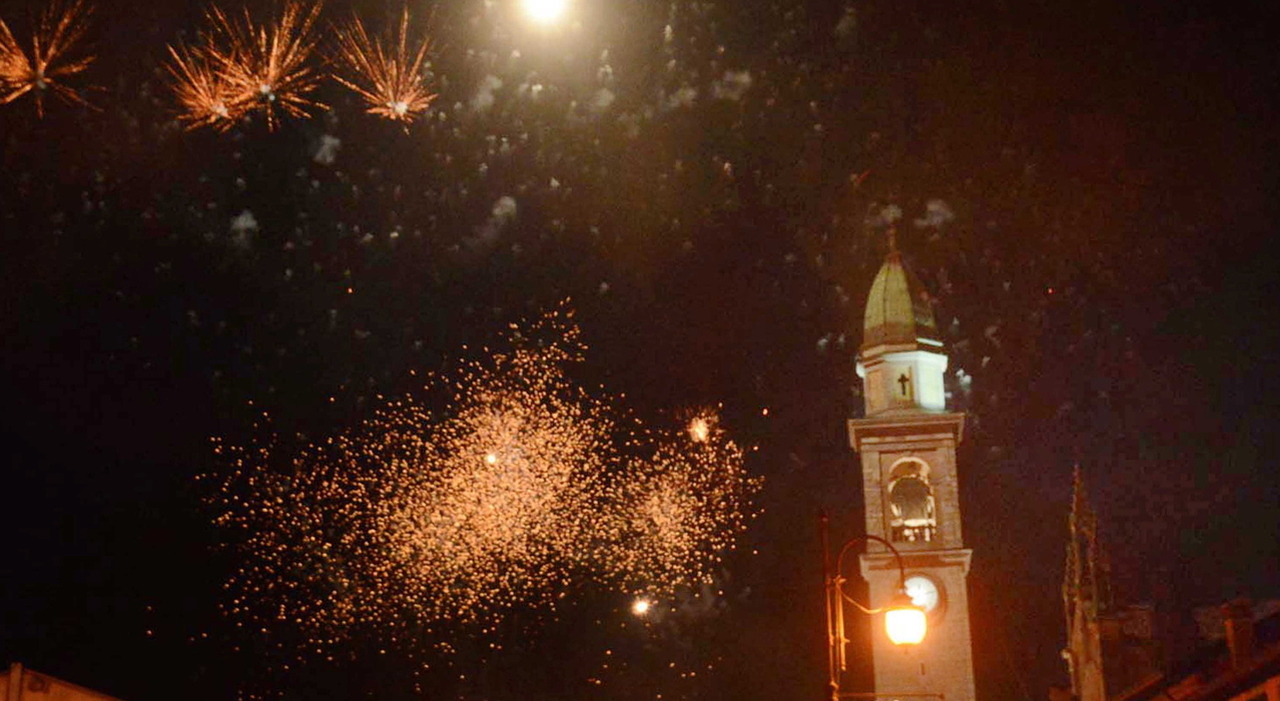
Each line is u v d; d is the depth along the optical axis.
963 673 61.50
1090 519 55.41
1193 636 52.56
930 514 64.00
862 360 68.94
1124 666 51.97
